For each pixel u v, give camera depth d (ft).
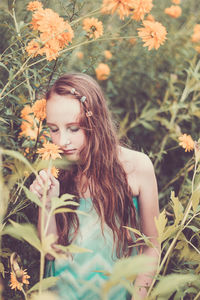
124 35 8.63
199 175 3.70
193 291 3.49
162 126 9.02
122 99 9.87
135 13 4.84
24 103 5.39
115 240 4.60
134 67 9.78
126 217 4.74
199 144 3.74
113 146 4.69
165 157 8.55
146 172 4.87
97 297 4.46
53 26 4.55
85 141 4.35
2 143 5.50
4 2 5.99
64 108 4.15
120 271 1.59
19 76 5.04
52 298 2.03
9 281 5.04
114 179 4.64
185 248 3.95
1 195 3.61
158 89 9.82
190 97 9.41
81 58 7.84
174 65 9.77
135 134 9.05
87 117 4.30
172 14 10.49
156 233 4.93
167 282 2.28
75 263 4.51
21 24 5.30
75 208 4.63
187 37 9.96
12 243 5.60
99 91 4.62
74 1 5.51
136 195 4.88
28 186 5.22
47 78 5.65
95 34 5.11
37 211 5.64
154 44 4.86
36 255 5.72
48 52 4.64
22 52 5.14
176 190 7.38
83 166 4.47
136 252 4.82
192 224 4.86
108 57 9.52
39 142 5.33
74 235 4.56
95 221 4.60
